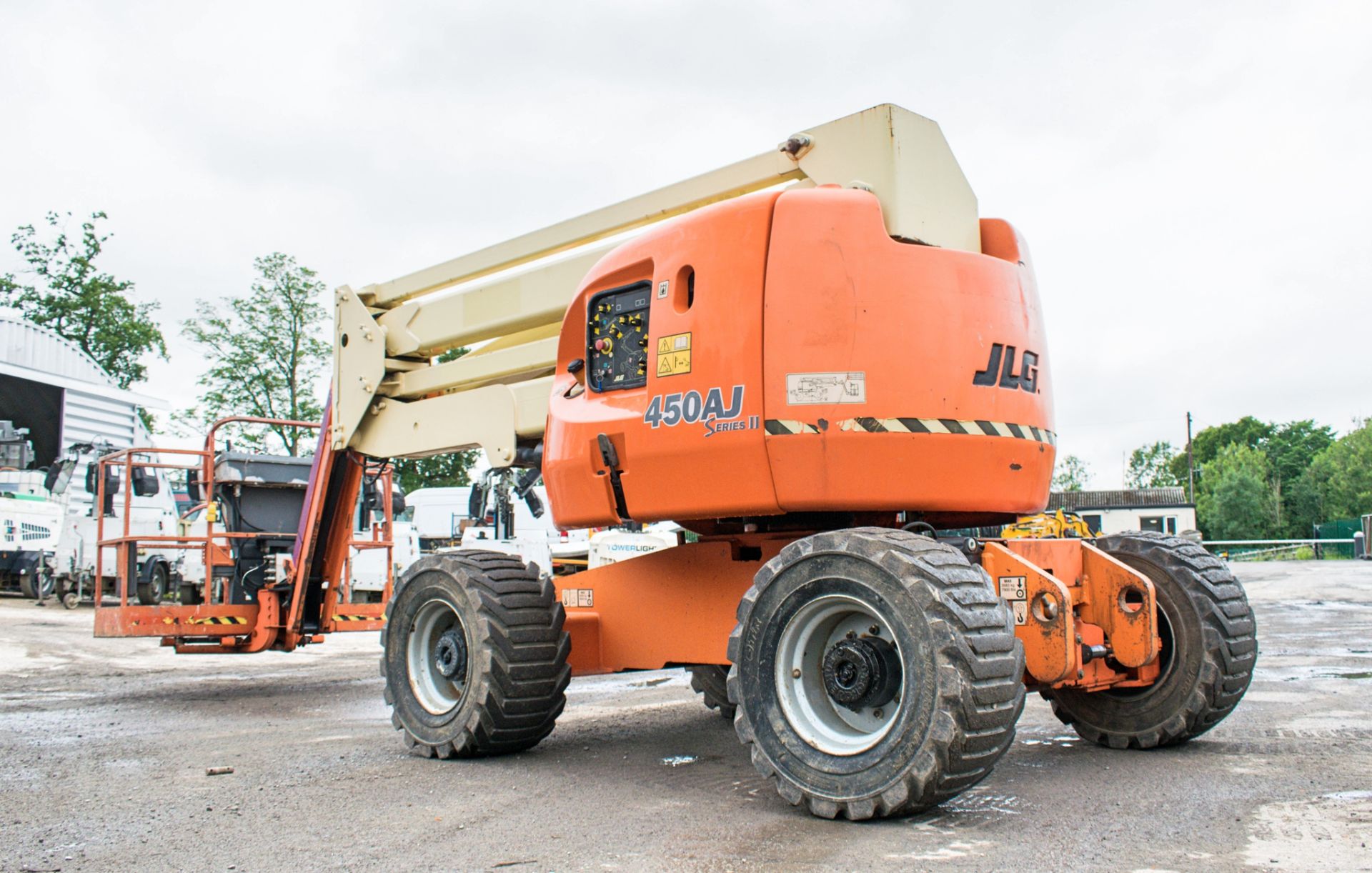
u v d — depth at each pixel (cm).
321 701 853
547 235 671
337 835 415
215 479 1024
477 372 704
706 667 711
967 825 405
